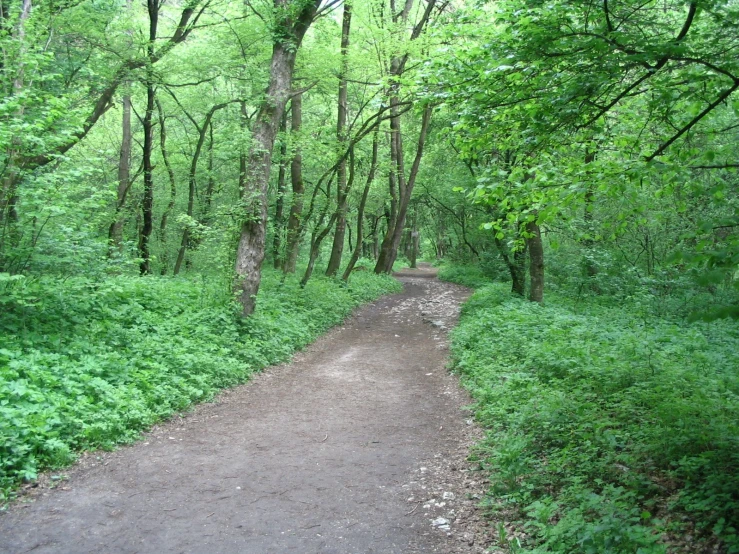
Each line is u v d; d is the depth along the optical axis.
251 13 16.80
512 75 5.50
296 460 6.33
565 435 5.91
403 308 21.11
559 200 5.76
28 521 4.70
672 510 4.21
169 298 12.38
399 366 11.66
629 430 5.80
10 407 6.09
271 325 12.62
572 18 5.19
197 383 8.78
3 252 8.88
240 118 19.89
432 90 6.25
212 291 12.86
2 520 4.68
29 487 5.27
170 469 5.96
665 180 6.13
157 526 4.69
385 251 29.34
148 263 17.95
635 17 5.26
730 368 8.80
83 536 4.48
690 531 3.88
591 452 5.38
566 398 6.96
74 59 13.73
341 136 19.03
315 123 22.70
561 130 6.06
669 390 6.98
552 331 11.16
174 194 20.56
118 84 14.23
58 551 4.25
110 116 24.83
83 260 10.06
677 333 11.99
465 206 27.05
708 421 5.62
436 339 14.77
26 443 5.68
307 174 25.94
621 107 6.75
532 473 5.31
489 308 15.86
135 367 8.34
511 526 4.60
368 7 20.11
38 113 9.12
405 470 6.04
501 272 28.48
